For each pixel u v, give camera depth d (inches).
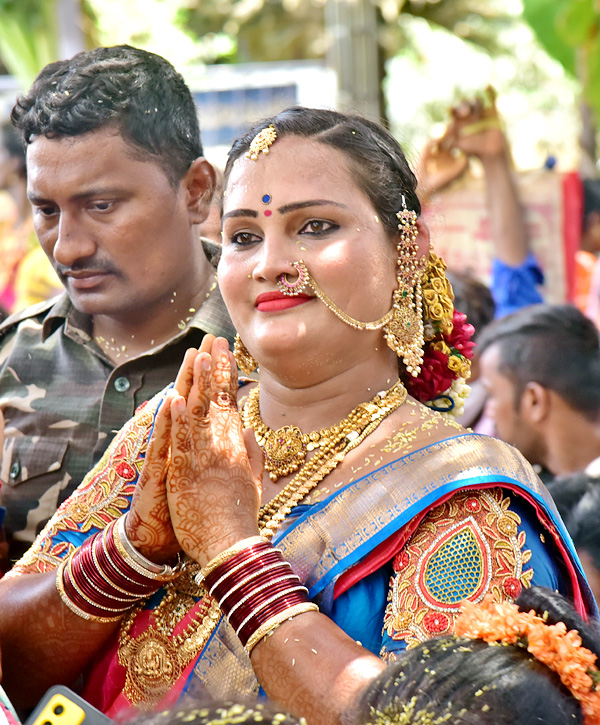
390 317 78.5
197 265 103.1
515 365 145.5
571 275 202.7
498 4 493.0
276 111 87.4
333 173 76.2
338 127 78.7
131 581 74.1
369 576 71.3
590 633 63.3
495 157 202.7
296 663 65.1
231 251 78.5
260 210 75.9
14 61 303.9
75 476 99.3
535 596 65.1
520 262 201.8
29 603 77.2
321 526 72.9
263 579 68.6
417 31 565.9
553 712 56.1
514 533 69.9
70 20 302.2
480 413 164.6
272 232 75.8
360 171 77.1
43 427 101.7
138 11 389.7
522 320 149.0
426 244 82.2
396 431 77.0
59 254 95.7
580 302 222.2
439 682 57.0
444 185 205.6
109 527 76.5
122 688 76.7
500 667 57.6
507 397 146.9
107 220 95.3
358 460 75.8
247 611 68.0
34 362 107.0
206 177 101.4
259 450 79.4
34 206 99.3
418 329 80.3
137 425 83.9
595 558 116.8
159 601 77.2
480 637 60.7
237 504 72.4
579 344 144.4
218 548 70.4
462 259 206.1
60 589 76.0
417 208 82.0
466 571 68.1
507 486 70.7
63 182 94.0
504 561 68.7
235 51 522.0
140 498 74.0
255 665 67.3
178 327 101.8
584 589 75.2
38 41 301.6
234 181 78.5
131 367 100.3
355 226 75.9
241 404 85.0
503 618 60.9
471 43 522.3
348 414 78.3
